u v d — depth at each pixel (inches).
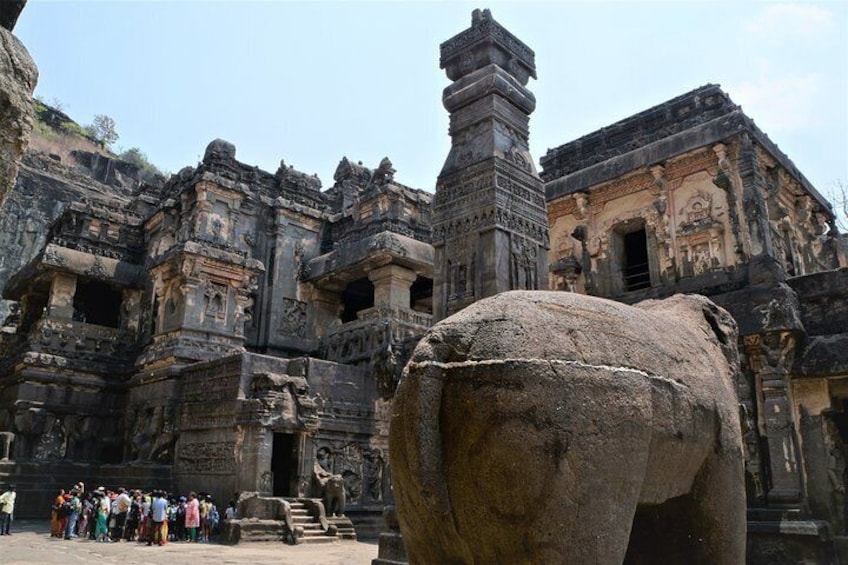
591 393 139.6
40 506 934.4
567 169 797.9
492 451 133.3
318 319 1269.7
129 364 1096.8
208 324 1021.2
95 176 2539.4
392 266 1086.4
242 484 784.3
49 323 1066.1
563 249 764.0
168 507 761.0
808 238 718.5
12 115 153.3
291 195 1318.9
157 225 1249.4
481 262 489.4
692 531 178.2
